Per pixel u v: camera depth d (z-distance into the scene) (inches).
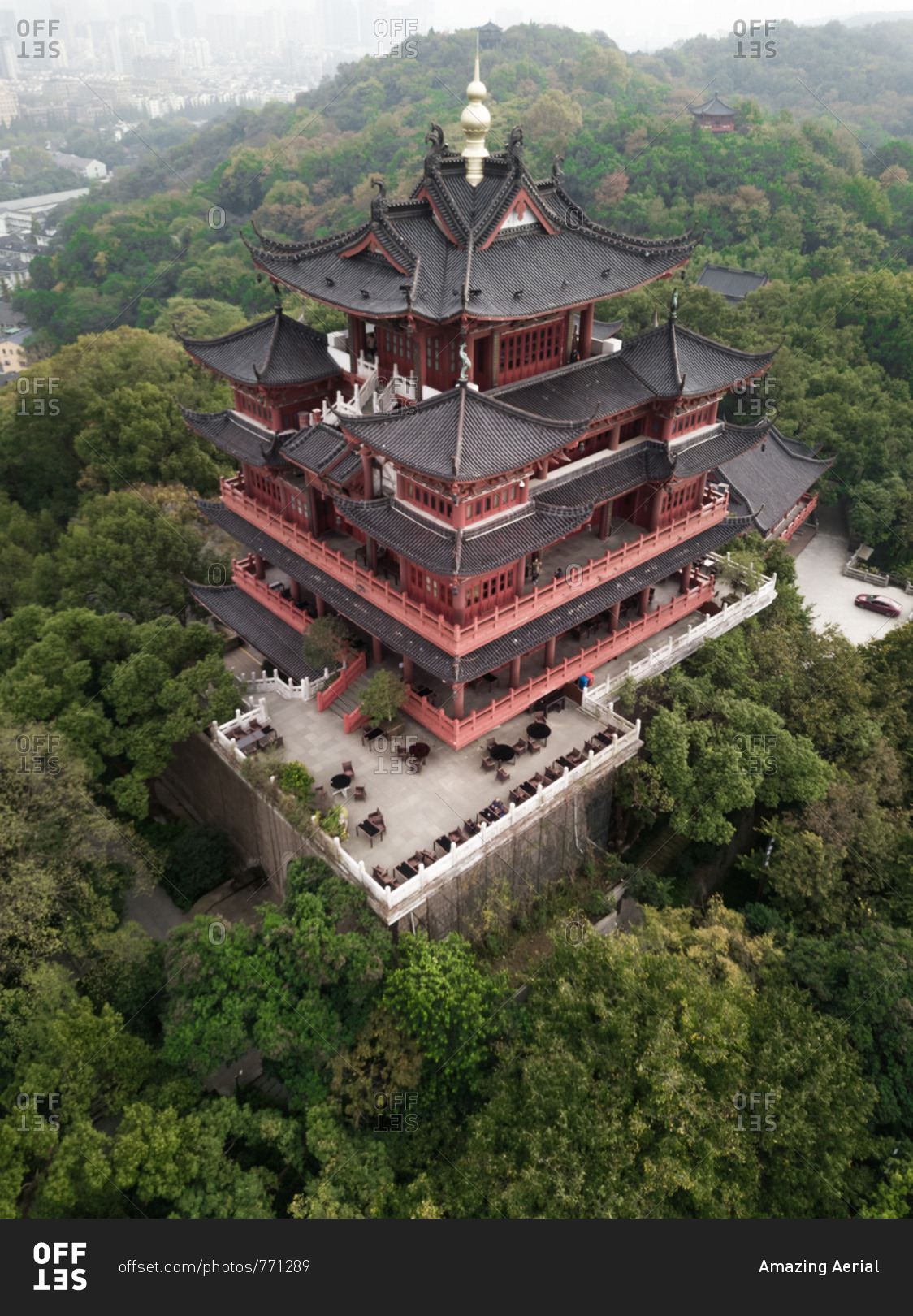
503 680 1964.8
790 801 1969.7
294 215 7145.7
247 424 2153.1
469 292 1594.5
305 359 2001.7
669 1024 1277.1
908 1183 1273.4
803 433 3361.2
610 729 1939.0
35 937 1545.3
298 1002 1409.9
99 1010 1638.8
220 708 1860.2
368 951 1406.3
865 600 3026.6
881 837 1845.5
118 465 2876.5
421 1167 1411.2
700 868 2063.2
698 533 2198.6
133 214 7426.2
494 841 1627.7
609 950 1395.2
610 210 5748.0
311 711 1990.7
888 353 3976.4
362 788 1734.7
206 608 2488.9
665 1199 1239.5
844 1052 1422.2
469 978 1412.4
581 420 1718.8
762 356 1998.0
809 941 1630.2
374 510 1721.2
